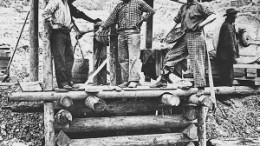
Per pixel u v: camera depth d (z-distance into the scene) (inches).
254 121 374.3
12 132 312.3
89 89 272.8
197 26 292.8
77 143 282.4
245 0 574.2
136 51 296.0
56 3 269.1
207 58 313.6
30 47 335.3
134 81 296.2
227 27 379.6
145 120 301.6
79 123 286.0
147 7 296.0
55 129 280.8
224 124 368.8
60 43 276.7
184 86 300.8
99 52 342.3
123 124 296.5
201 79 294.4
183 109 312.0
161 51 333.1
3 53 406.9
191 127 309.0
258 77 394.6
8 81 395.9
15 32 485.1
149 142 300.0
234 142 338.6
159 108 311.9
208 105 292.0
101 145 287.4
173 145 311.6
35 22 336.2
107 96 278.7
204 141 309.3
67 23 277.4
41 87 274.4
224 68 385.4
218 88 373.7
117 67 322.3
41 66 459.2
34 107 319.3
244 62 418.6
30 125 319.0
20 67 456.8
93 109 270.8
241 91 386.6
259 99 389.7
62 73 280.4
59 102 269.9
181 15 303.7
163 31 535.5
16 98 261.1
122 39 299.3
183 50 301.6
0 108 325.4
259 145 331.0
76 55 486.3
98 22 336.2
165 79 305.9
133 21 295.0
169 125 307.9
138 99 303.7
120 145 292.4
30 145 306.2
